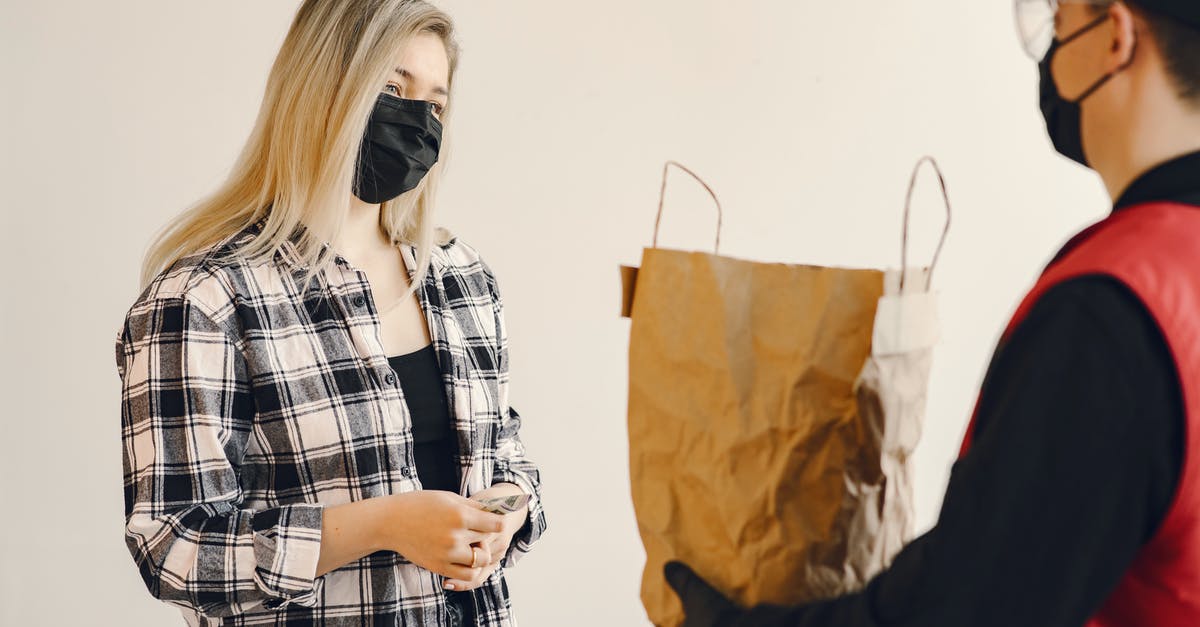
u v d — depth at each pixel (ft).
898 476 2.92
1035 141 9.64
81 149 8.29
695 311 2.96
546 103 8.85
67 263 8.30
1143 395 1.96
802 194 9.29
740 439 2.87
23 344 8.25
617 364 9.04
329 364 4.53
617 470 9.06
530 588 8.93
